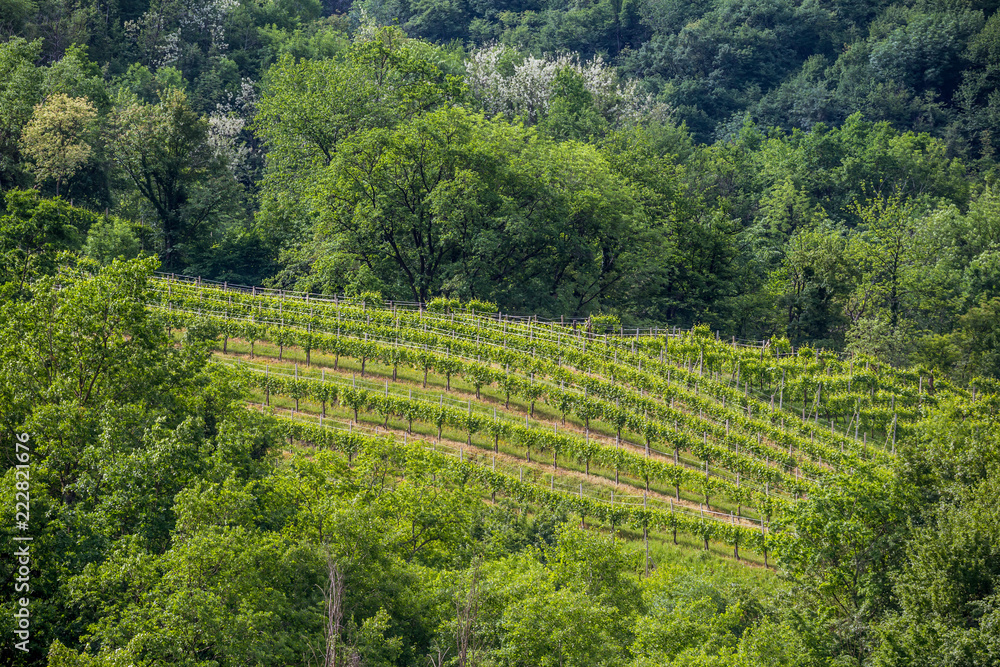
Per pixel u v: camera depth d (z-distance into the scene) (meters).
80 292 35.34
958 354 86.00
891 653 32.00
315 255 79.56
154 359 36.47
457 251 81.75
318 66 88.38
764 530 54.09
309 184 82.69
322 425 57.28
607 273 88.88
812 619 36.69
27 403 33.53
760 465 59.72
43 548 29.23
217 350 65.69
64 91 90.00
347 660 27.20
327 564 31.08
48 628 28.12
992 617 30.73
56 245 58.72
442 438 59.69
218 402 39.25
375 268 79.38
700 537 55.50
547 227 81.31
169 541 32.75
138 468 31.20
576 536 38.41
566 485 57.19
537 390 63.47
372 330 67.88
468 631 31.42
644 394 66.81
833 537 38.19
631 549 52.38
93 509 31.84
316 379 62.12
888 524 39.00
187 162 92.50
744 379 73.06
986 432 42.50
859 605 37.59
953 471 41.22
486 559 40.94
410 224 78.12
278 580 30.83
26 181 84.94
